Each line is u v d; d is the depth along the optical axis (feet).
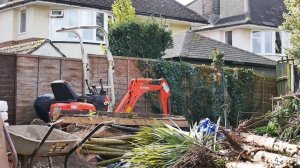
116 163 29.96
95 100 42.86
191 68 57.77
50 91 48.70
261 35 107.86
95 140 31.42
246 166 21.33
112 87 44.57
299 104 30.66
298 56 69.21
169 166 24.03
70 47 80.79
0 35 89.71
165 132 26.27
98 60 51.88
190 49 77.20
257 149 22.89
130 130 34.30
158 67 55.88
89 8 82.28
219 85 59.62
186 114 57.11
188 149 24.14
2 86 46.09
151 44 65.77
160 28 66.64
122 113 38.60
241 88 62.80
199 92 58.18
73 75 50.29
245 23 104.63
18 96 46.75
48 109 42.80
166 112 47.16
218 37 110.63
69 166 28.45
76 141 21.83
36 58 47.93
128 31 64.95
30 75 47.52
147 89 46.01
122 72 53.72
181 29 98.43
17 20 86.69
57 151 21.39
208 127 30.14
